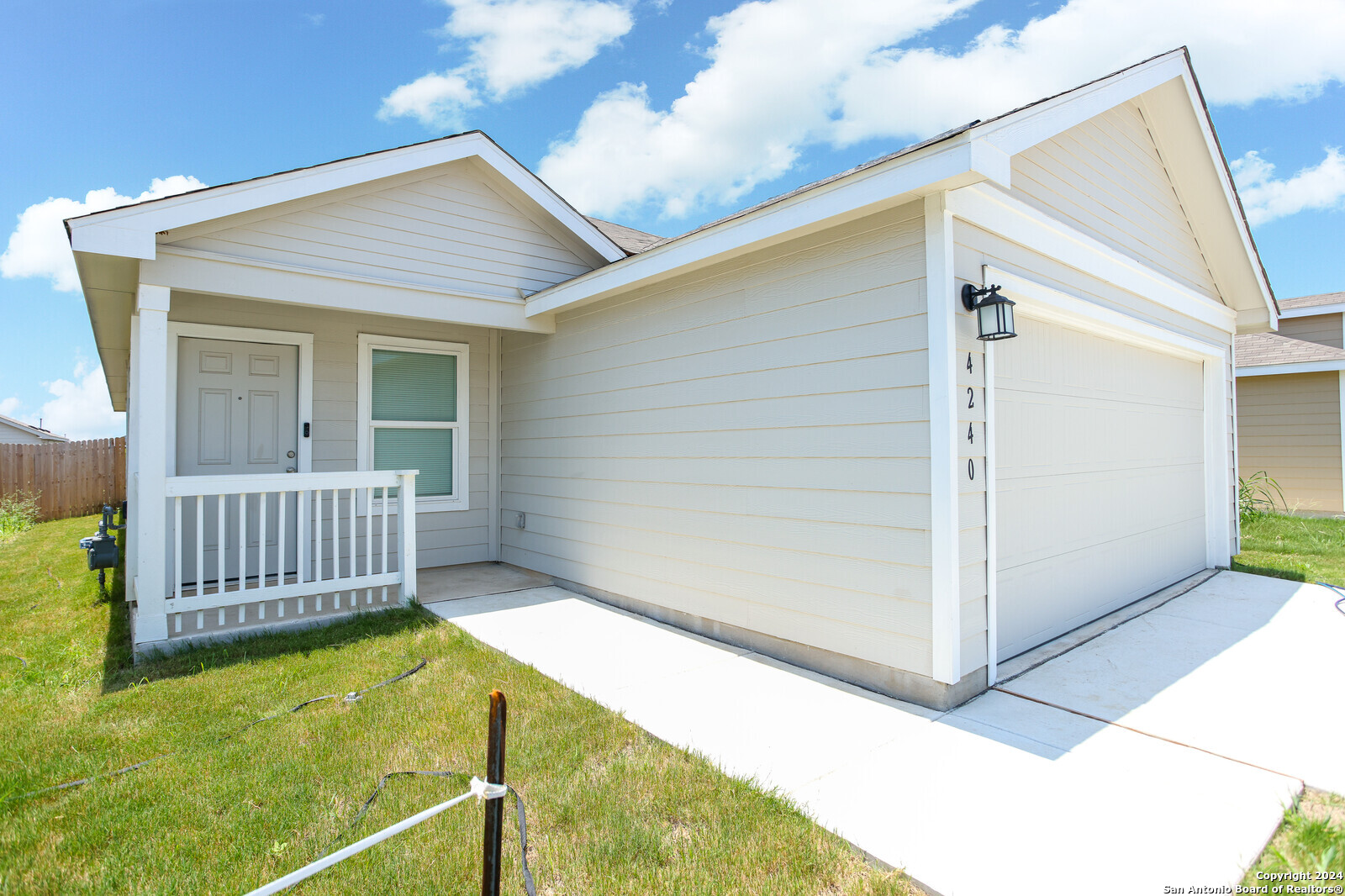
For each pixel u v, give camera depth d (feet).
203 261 14.48
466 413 22.94
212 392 18.60
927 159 9.90
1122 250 16.53
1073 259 14.26
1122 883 6.15
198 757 8.70
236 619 15.35
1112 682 11.50
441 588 19.52
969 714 10.21
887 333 11.14
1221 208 19.48
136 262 13.88
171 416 17.80
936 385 10.39
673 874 6.40
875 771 8.45
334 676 11.89
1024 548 13.01
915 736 9.44
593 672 12.29
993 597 11.27
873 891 6.11
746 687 11.53
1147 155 17.87
